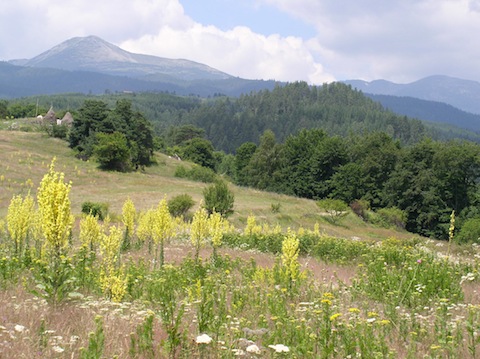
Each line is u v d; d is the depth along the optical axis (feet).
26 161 223.71
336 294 32.22
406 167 238.27
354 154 297.53
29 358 16.98
